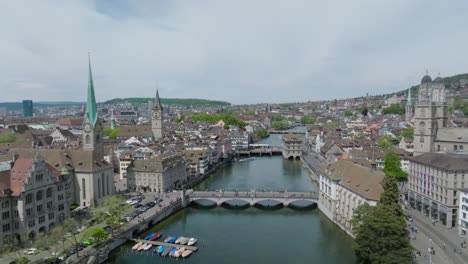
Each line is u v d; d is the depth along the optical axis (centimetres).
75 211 15800
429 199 15125
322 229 15125
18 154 16938
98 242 12469
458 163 14012
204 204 18850
